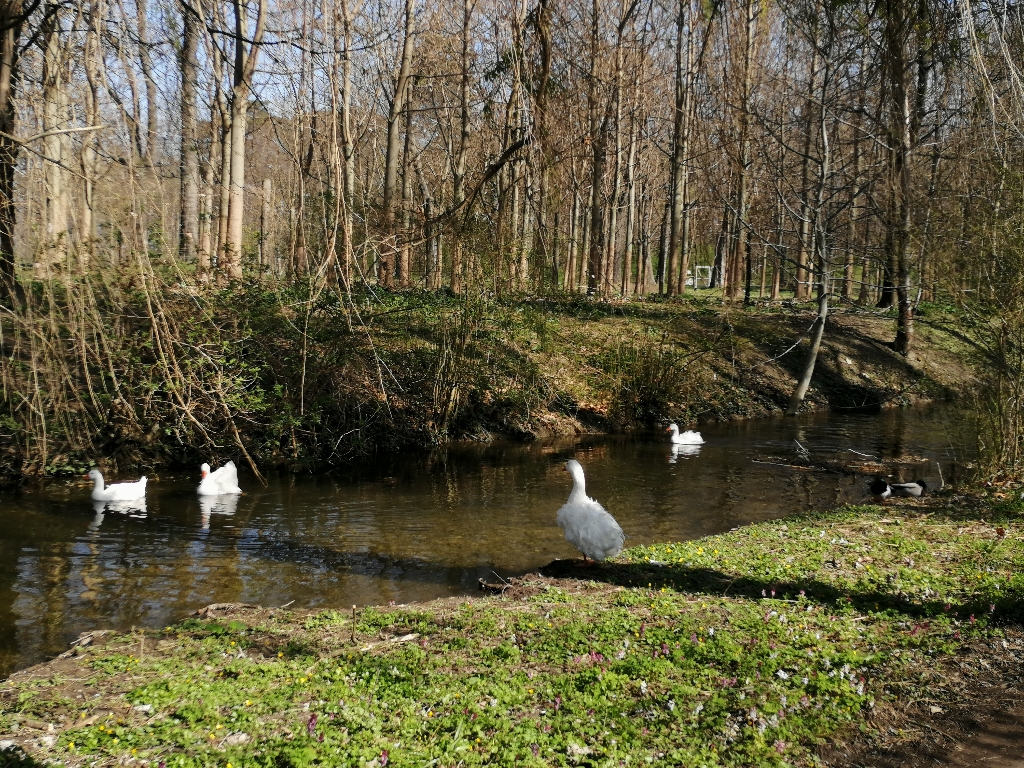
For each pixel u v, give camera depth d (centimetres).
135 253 1180
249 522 1291
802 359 2917
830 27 2375
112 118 1117
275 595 952
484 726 543
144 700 597
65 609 895
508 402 2142
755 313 3419
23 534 1194
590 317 2872
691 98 3784
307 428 1773
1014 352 1405
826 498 1504
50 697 611
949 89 2008
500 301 2114
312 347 1789
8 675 705
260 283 1870
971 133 1641
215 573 1033
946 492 1424
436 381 1953
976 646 693
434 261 2711
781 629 720
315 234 1806
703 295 4544
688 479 1664
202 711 569
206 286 1681
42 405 1398
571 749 514
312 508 1390
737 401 2556
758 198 3594
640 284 4991
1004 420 1416
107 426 1580
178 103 1309
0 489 1441
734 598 831
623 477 1681
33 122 1280
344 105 1549
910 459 1884
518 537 1220
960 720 568
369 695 598
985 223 1405
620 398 2327
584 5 3128
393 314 2158
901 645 697
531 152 1719
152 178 1168
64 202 1270
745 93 2889
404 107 3045
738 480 1658
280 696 596
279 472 1678
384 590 974
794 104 3178
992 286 1386
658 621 751
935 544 1037
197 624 809
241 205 2250
